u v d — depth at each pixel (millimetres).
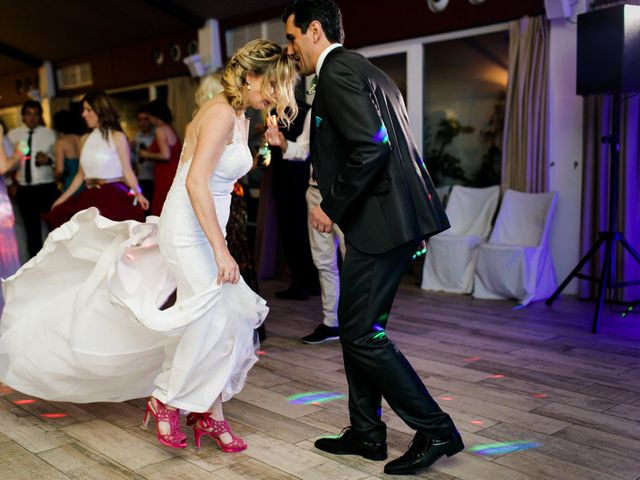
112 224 2492
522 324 4355
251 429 2629
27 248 6328
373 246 2064
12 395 3066
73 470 2260
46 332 2627
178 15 7434
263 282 6234
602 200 4969
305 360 3625
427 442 2158
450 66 5984
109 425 2686
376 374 2113
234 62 2211
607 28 4262
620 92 4285
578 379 3219
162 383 2330
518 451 2375
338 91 1997
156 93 8812
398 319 4547
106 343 2490
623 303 4828
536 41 5227
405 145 2113
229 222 3664
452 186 6141
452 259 5430
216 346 2309
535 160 5332
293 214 5293
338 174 2062
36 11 8422
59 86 10148
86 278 2777
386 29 6180
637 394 3000
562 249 5344
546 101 5246
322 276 3951
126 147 4426
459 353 3695
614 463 2271
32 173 6172
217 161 2188
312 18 2119
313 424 2680
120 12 7934
